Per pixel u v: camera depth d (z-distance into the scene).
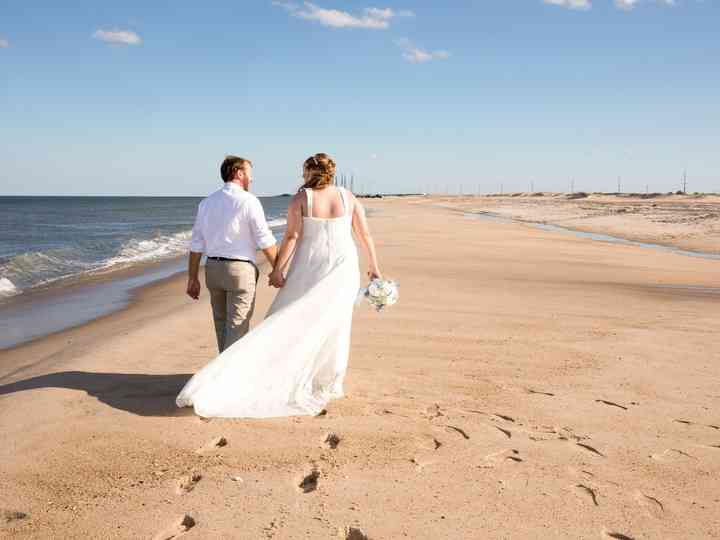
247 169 4.56
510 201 115.19
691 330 7.12
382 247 18.55
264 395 4.18
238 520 2.80
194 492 3.06
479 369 5.39
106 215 75.44
